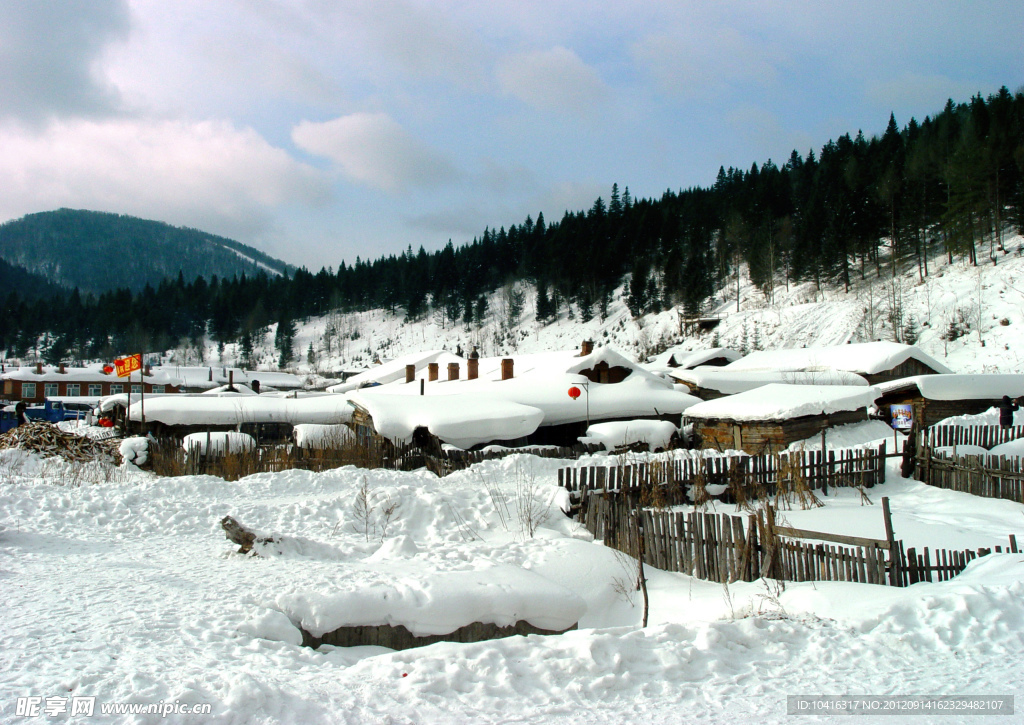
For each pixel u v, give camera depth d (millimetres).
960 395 29266
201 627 6305
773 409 23672
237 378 88938
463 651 5867
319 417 33844
